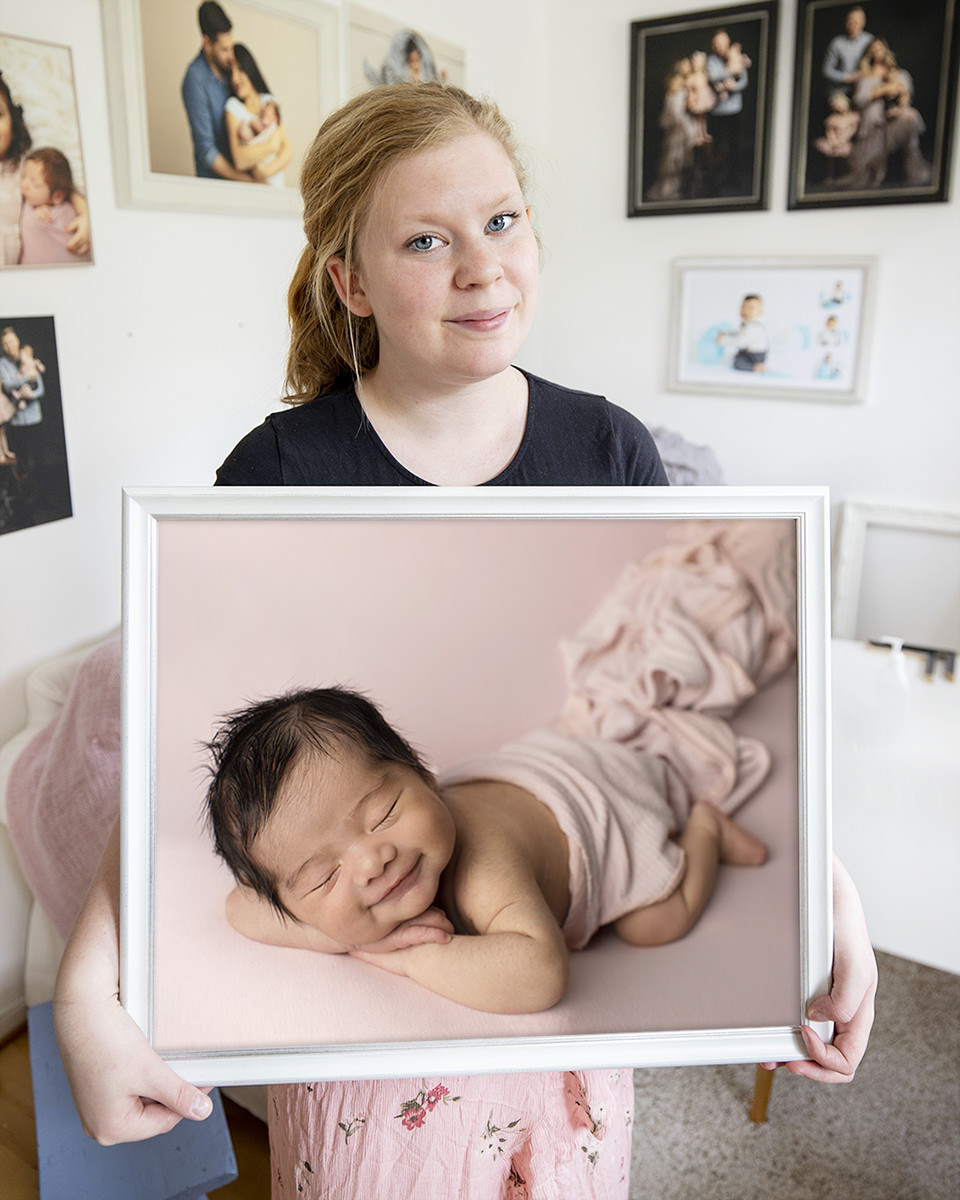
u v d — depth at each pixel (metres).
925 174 2.85
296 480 0.89
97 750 1.67
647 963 0.77
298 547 0.74
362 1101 0.86
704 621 0.76
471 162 0.73
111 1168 1.30
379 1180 0.88
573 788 0.76
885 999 1.97
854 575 3.26
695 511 0.76
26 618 1.92
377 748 0.75
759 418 3.33
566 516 0.76
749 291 3.21
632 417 0.99
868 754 1.65
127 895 0.74
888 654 2.09
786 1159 1.61
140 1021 0.76
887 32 2.78
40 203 1.79
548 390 0.94
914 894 1.36
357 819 0.75
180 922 0.75
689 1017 0.78
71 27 1.80
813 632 0.76
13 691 1.91
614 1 3.18
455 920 0.76
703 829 0.77
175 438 2.19
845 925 0.82
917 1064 1.81
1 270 1.74
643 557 0.76
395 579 0.75
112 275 1.97
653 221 3.33
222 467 0.92
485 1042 0.77
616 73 3.25
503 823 0.76
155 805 0.74
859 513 3.22
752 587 0.76
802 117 2.97
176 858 0.75
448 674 0.75
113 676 1.68
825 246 3.08
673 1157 1.62
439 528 0.75
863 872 1.40
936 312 2.97
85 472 1.99
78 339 1.92
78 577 2.01
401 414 0.88
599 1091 0.88
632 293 3.44
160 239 2.06
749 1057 0.78
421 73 2.70
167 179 2.00
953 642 3.16
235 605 0.74
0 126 1.69
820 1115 1.70
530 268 0.78
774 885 0.78
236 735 0.74
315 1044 0.76
